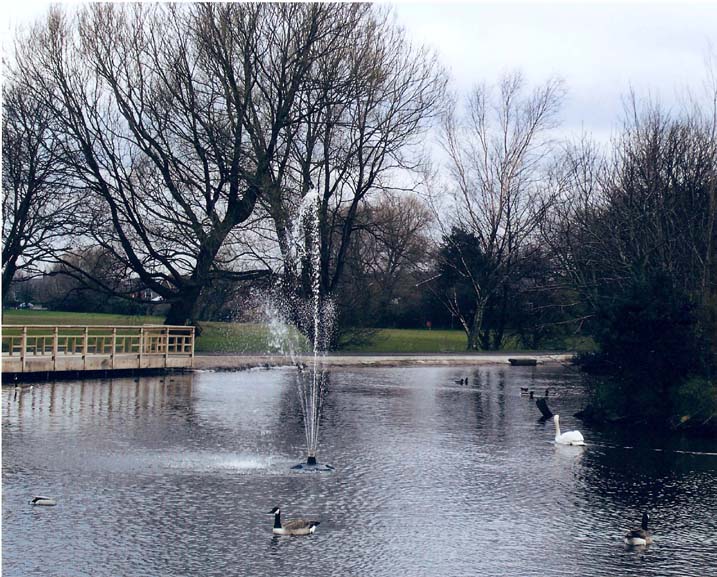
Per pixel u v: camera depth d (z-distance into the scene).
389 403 41.44
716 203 41.72
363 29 59.38
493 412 38.97
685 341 34.88
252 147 57.41
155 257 56.84
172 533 19.86
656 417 35.38
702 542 19.94
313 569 17.84
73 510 21.39
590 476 26.06
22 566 17.67
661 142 48.59
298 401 41.19
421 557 18.66
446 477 25.67
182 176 57.22
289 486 24.23
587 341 65.56
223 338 64.25
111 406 37.28
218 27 55.97
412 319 92.19
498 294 79.12
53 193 55.47
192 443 29.72
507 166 75.25
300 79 56.81
